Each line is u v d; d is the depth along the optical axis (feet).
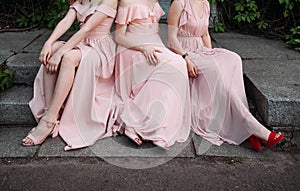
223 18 14.57
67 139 7.55
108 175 6.59
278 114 7.68
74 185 6.31
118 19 8.02
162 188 6.26
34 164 6.89
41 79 7.92
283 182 6.49
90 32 8.04
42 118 7.54
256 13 13.74
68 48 7.57
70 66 7.41
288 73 9.32
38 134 7.46
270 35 13.82
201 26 8.36
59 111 7.86
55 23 13.57
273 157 7.28
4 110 8.24
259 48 11.78
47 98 7.72
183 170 6.79
